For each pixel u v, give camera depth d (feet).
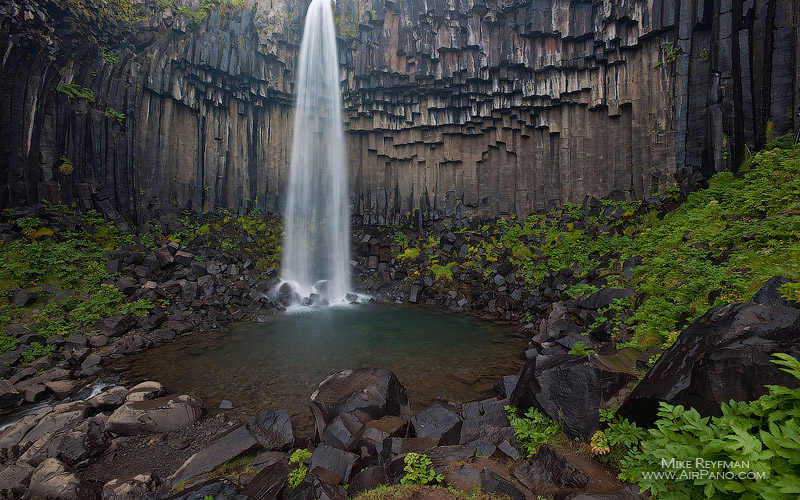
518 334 45.55
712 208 40.52
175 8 69.00
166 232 66.18
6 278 41.96
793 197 32.45
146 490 17.79
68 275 46.34
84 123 58.65
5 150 48.32
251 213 80.94
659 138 61.62
